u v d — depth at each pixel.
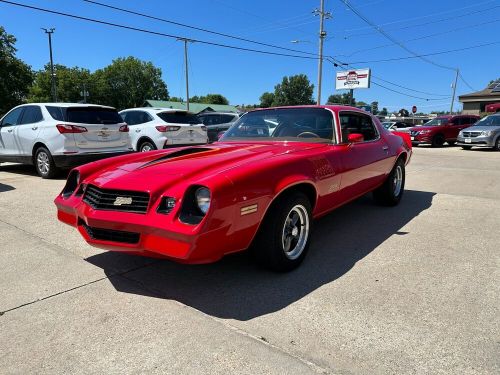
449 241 4.24
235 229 2.75
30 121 8.26
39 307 2.78
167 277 3.29
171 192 2.71
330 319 2.62
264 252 3.19
